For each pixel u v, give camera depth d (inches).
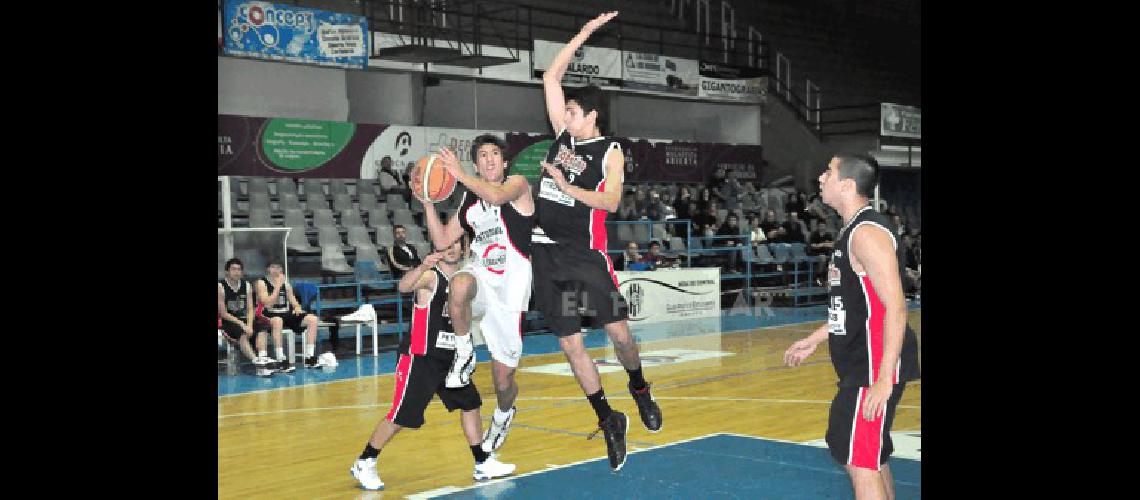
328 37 550.3
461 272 195.5
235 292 415.8
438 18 654.5
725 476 216.5
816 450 243.9
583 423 288.5
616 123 721.0
